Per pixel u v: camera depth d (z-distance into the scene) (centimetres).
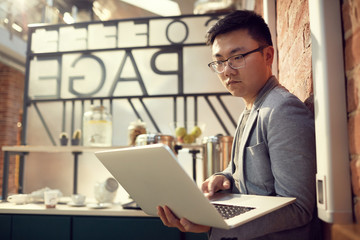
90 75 281
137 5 343
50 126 282
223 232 86
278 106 91
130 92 274
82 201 206
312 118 92
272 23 182
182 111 268
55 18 369
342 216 74
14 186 550
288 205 85
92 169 269
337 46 78
